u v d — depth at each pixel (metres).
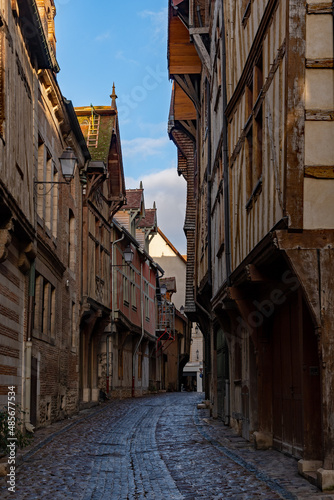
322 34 7.80
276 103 8.52
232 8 12.56
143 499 7.49
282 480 8.07
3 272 11.41
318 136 7.79
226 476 8.70
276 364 11.08
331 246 7.76
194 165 23.98
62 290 18.56
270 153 8.85
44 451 11.45
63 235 18.75
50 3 18.03
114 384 30.67
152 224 40.88
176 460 10.56
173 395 38.00
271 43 8.93
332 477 7.37
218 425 16.48
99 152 24.83
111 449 12.11
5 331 11.52
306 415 8.34
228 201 12.83
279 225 8.05
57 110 17.30
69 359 19.53
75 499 7.52
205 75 18.31
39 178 15.66
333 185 7.81
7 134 10.13
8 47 10.34
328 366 7.57
